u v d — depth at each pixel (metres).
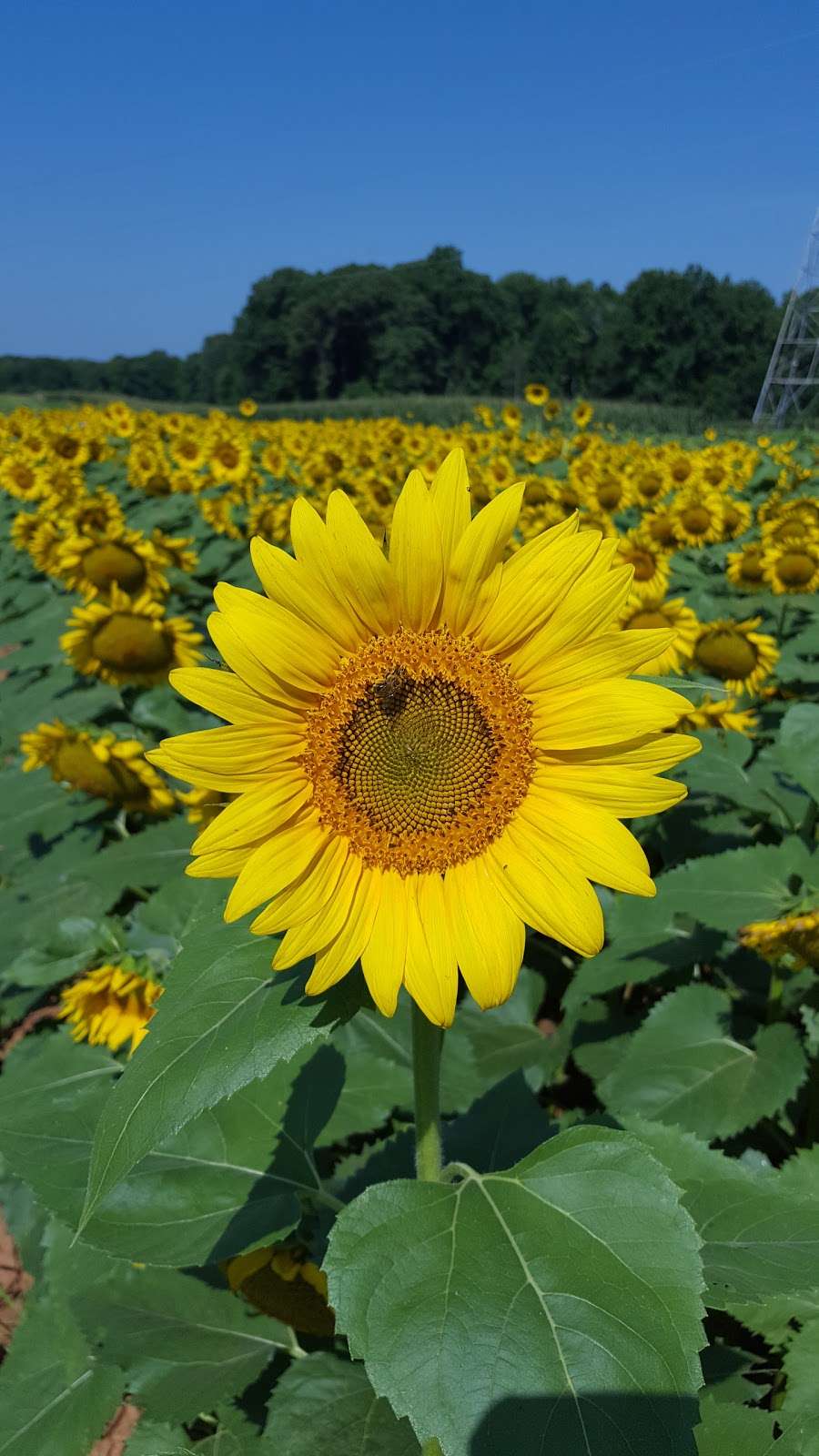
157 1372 0.52
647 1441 0.30
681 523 1.88
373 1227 0.35
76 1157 0.53
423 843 0.37
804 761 0.64
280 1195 0.48
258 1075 0.33
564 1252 0.34
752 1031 0.71
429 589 0.37
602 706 0.37
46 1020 0.96
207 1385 0.51
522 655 0.38
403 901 0.37
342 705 0.37
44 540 1.69
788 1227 0.44
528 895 0.37
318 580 0.37
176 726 1.08
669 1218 0.34
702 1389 0.50
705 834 0.88
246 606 0.36
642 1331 0.32
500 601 0.37
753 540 1.94
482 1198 0.35
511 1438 0.30
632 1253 0.33
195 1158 0.50
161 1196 0.48
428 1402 0.31
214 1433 0.58
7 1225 0.72
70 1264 0.57
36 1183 0.51
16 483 2.72
